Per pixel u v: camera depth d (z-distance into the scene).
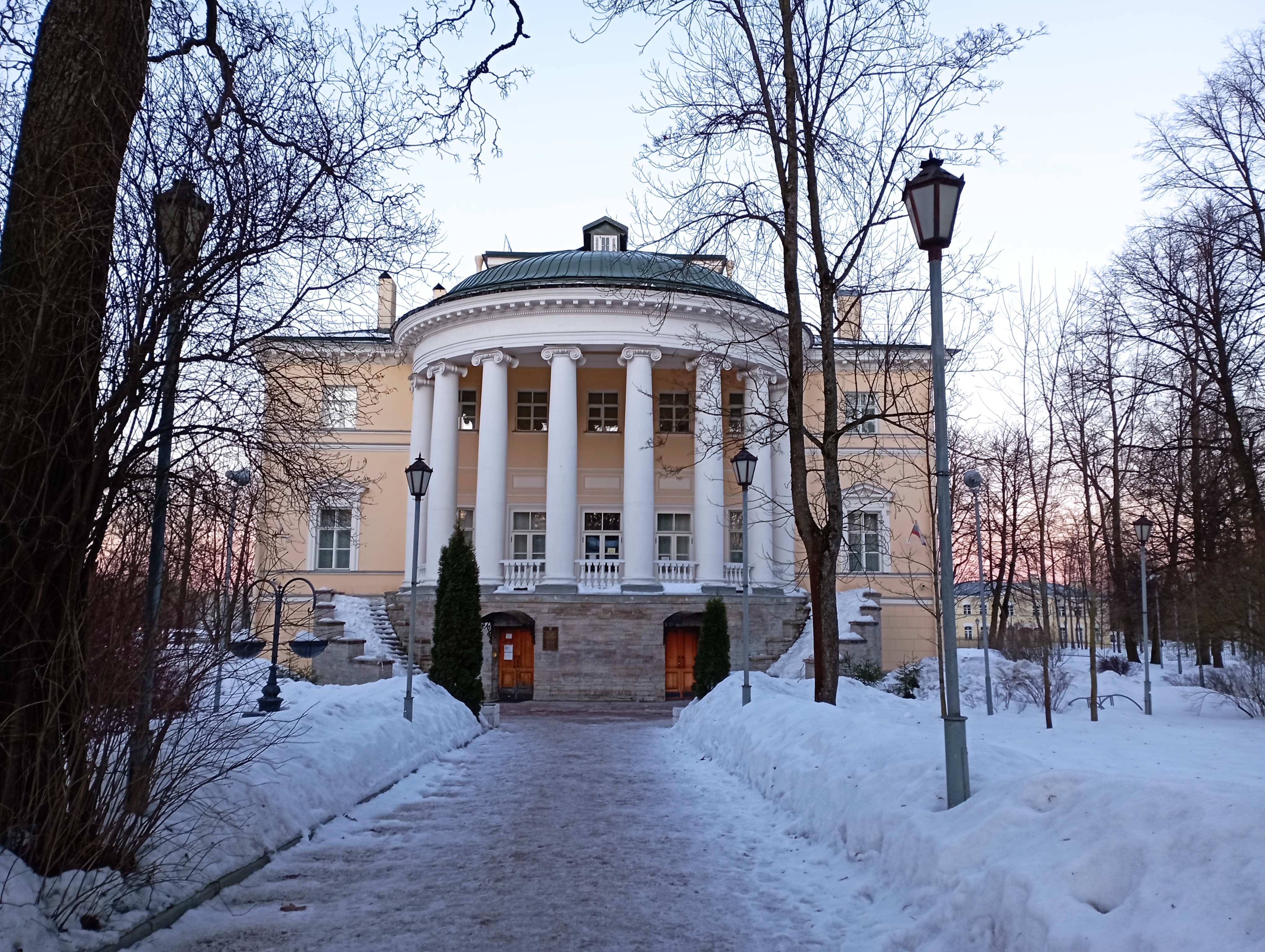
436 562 33.53
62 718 6.39
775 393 35.84
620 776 13.81
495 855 8.82
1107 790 5.85
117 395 6.95
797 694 18.91
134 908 6.42
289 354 10.26
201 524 9.19
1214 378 26.45
